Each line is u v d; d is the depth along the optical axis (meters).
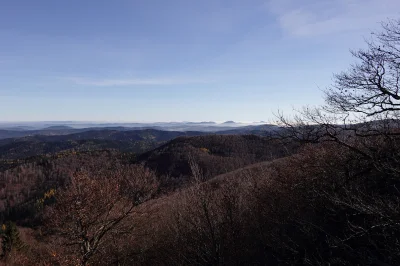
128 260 14.09
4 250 19.55
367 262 6.22
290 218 9.55
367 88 7.11
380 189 7.93
